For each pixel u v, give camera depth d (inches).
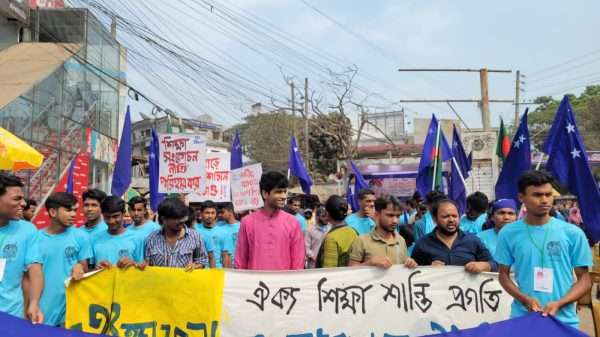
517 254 166.9
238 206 400.5
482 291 206.7
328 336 199.8
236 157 457.7
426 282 206.4
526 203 164.1
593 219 245.1
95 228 250.4
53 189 614.5
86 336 157.2
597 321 226.8
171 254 212.7
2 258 175.8
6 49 710.5
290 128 1675.7
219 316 196.5
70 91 679.7
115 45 857.5
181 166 365.4
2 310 173.3
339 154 1604.3
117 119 861.2
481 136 1005.2
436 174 354.6
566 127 257.0
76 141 692.7
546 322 151.3
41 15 775.1
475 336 152.5
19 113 546.3
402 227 305.7
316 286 203.2
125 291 195.5
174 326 194.9
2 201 175.2
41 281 184.9
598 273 239.3
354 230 245.9
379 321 203.0
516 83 1248.8
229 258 346.0
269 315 198.7
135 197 255.8
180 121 820.0
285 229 214.5
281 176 212.4
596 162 1235.2
